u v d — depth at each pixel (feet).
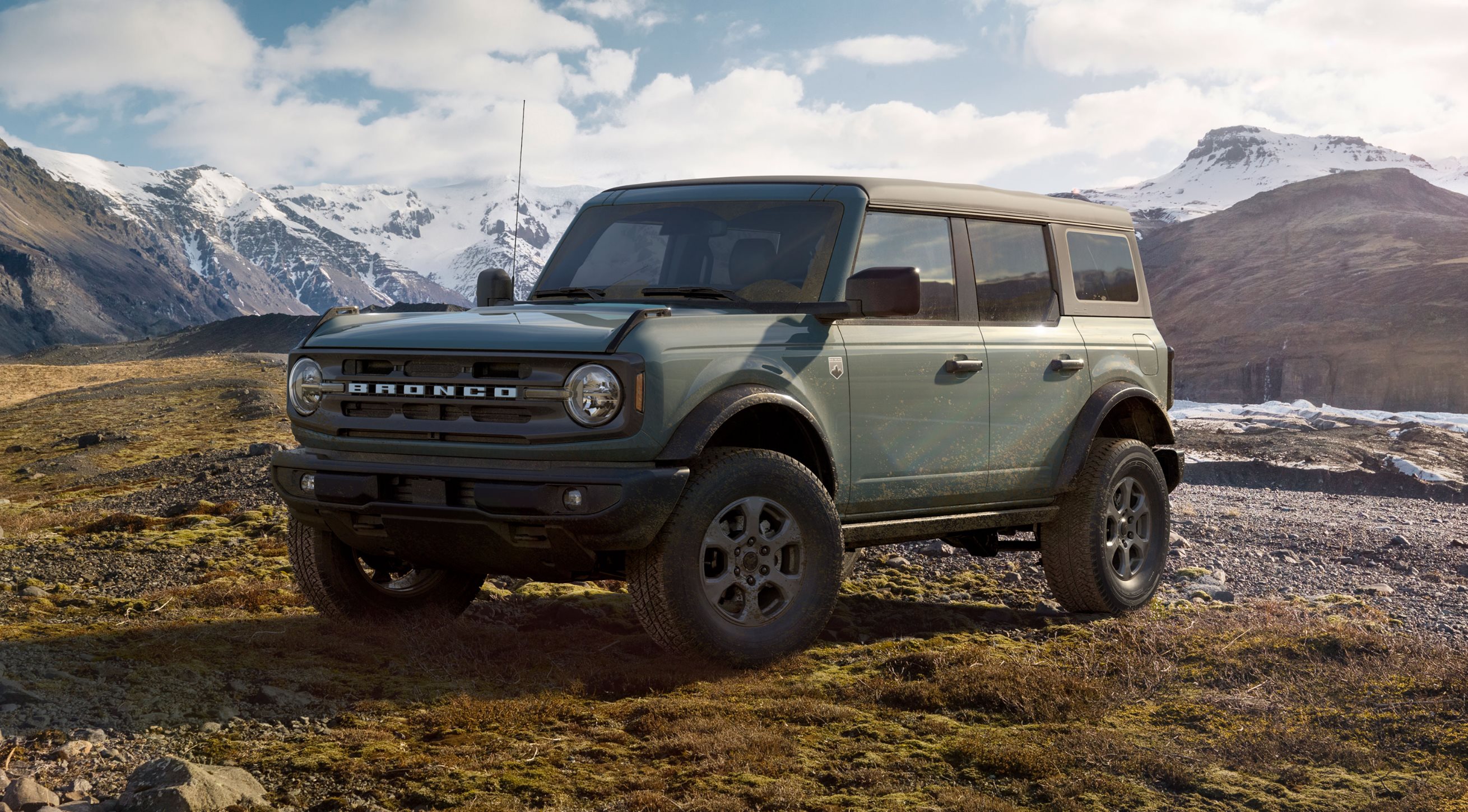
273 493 38.83
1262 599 22.81
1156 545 22.15
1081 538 20.58
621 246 18.90
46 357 611.88
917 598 22.67
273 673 15.01
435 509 15.02
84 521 34.53
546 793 11.07
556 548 14.69
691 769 11.75
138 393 193.26
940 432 18.28
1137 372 22.15
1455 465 60.39
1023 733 13.21
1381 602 22.80
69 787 11.01
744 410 15.66
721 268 17.75
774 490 15.89
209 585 20.95
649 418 14.55
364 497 15.52
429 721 13.41
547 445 14.67
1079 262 21.72
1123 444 21.33
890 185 18.52
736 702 14.21
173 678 14.49
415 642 16.72
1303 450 64.59
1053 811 10.92
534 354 14.70
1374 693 14.75
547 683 15.08
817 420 16.46
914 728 13.48
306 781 11.36
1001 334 19.52
